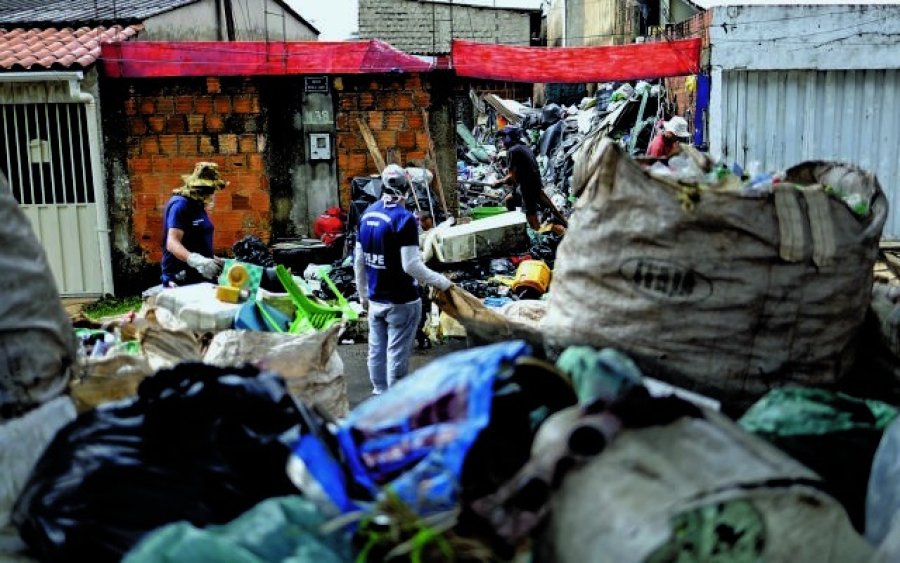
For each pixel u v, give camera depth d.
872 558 2.13
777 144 12.27
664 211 3.09
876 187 3.48
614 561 1.95
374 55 11.55
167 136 11.63
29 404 2.79
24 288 2.82
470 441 2.29
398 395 2.54
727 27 11.95
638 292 3.13
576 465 2.15
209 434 2.48
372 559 2.21
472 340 4.15
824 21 11.95
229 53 11.34
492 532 2.15
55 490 2.37
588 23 22.47
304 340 4.23
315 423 2.56
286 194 11.98
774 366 3.11
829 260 3.10
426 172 11.23
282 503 2.32
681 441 2.17
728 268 3.07
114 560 2.25
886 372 3.38
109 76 11.34
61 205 11.55
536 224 11.69
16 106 11.28
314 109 11.82
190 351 4.23
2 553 2.42
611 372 2.48
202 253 6.89
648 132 15.95
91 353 4.26
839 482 2.80
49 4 15.65
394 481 2.30
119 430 2.52
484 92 23.88
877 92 12.16
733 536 2.00
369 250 6.41
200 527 2.34
